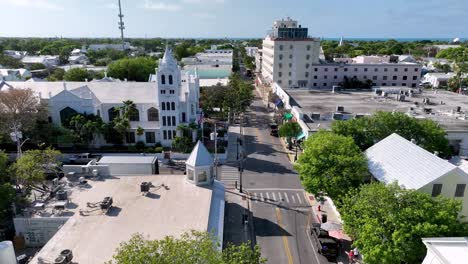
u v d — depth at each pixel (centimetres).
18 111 6500
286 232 4316
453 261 2341
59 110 7012
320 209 4850
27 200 4172
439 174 3506
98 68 16300
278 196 5281
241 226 4438
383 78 13400
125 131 7106
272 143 7888
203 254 2183
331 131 5197
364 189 3353
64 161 6512
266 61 15750
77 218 3600
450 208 3027
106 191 4241
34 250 3797
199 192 4216
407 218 2958
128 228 3416
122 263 2133
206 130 8356
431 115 7575
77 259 2939
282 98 10606
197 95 8944
